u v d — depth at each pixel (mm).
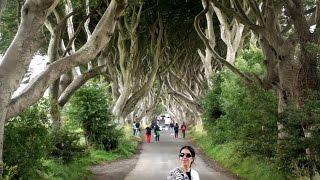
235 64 27328
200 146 37750
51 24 22547
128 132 41344
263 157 15969
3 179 10094
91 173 19547
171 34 39938
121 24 34844
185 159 6398
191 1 32938
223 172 20906
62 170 16188
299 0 15148
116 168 22922
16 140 12164
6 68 10477
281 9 19984
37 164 13031
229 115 19266
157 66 38312
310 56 14711
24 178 12492
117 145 29484
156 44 37250
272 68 18016
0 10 10281
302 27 15070
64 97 21391
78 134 19375
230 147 24797
